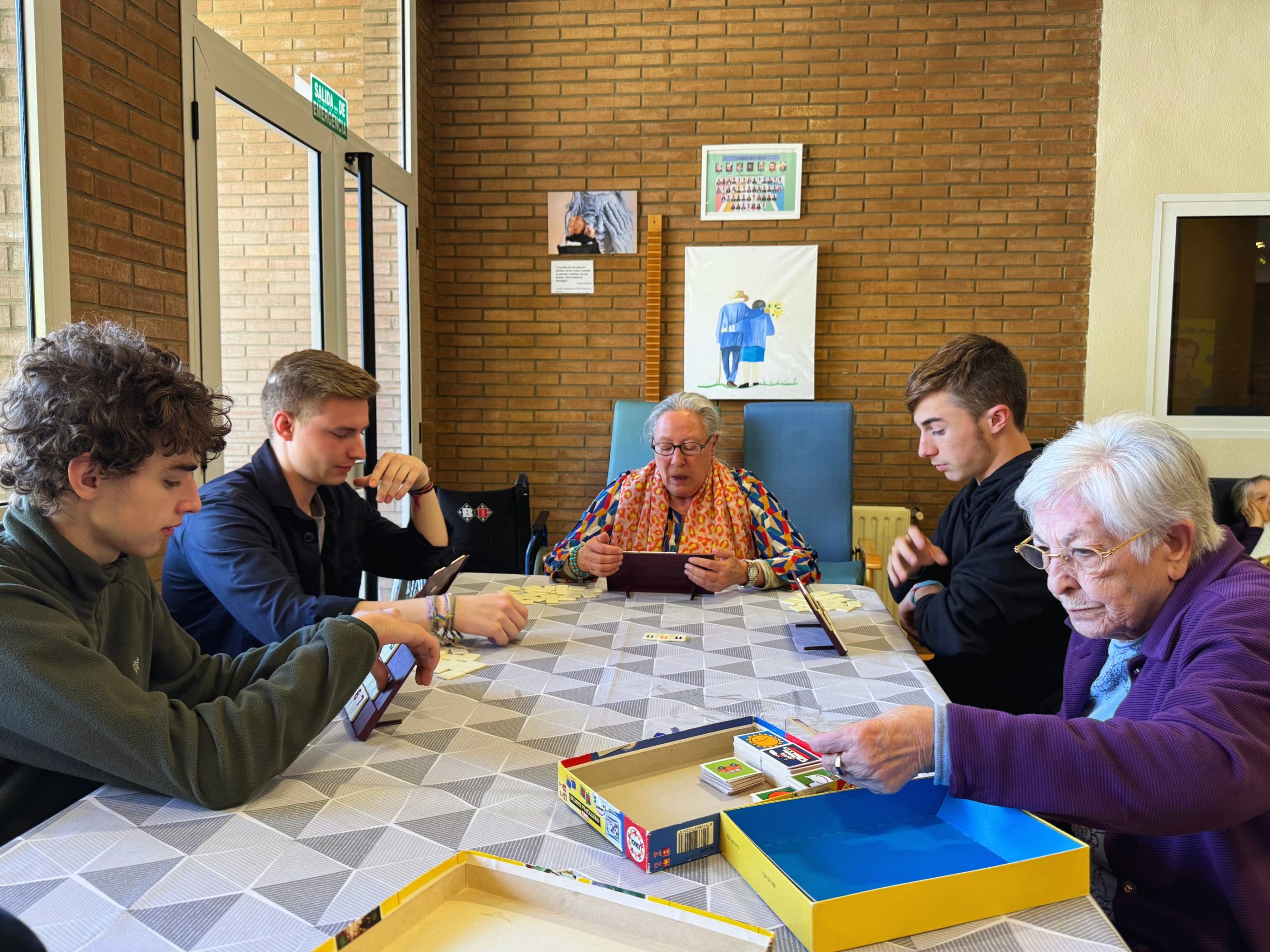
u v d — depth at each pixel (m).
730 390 4.13
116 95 2.06
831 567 3.29
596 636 1.63
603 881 0.77
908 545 1.83
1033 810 0.78
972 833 0.83
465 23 4.15
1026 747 0.79
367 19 3.55
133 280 2.13
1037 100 3.94
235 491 1.65
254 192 2.70
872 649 1.55
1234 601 0.91
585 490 4.32
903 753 0.81
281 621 1.46
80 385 0.89
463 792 0.96
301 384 1.70
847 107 4.02
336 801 0.93
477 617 1.52
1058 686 1.64
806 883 0.73
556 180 4.19
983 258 4.02
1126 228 3.95
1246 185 3.88
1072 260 3.99
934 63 3.97
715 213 4.11
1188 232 3.93
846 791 0.85
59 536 0.95
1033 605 1.58
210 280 2.46
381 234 3.68
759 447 3.58
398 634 1.13
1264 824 0.88
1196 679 0.85
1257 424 3.96
